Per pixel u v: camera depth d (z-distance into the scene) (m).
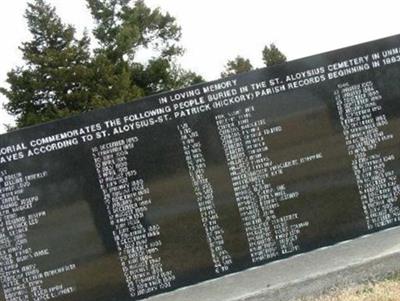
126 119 6.17
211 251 6.29
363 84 6.59
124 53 23.80
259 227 6.38
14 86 21.55
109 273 6.14
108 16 25.28
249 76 6.38
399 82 6.66
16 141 6.00
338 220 6.52
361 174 6.59
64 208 6.07
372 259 5.98
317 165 6.49
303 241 6.44
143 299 6.12
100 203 6.13
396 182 6.64
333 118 6.54
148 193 6.20
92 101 20.59
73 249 6.09
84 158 6.11
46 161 6.05
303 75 6.48
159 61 23.91
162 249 6.21
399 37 6.67
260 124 6.38
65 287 6.08
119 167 6.16
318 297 5.76
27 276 6.03
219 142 6.32
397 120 6.65
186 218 6.26
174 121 6.25
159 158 6.22
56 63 21.42
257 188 6.38
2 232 6.00
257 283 5.99
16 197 6.01
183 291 6.12
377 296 5.49
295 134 6.45
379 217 6.61
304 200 6.45
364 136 6.59
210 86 6.30
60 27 22.50
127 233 6.17
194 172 6.27
